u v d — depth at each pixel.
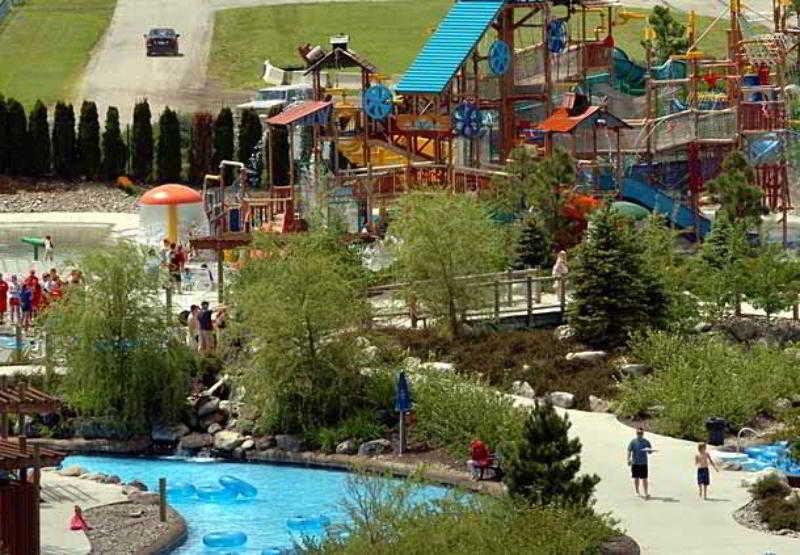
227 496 80.56
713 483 77.06
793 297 102.88
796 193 145.38
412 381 89.94
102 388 91.94
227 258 125.75
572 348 97.62
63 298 94.00
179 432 91.56
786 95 137.62
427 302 100.88
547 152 127.44
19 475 70.50
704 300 103.56
